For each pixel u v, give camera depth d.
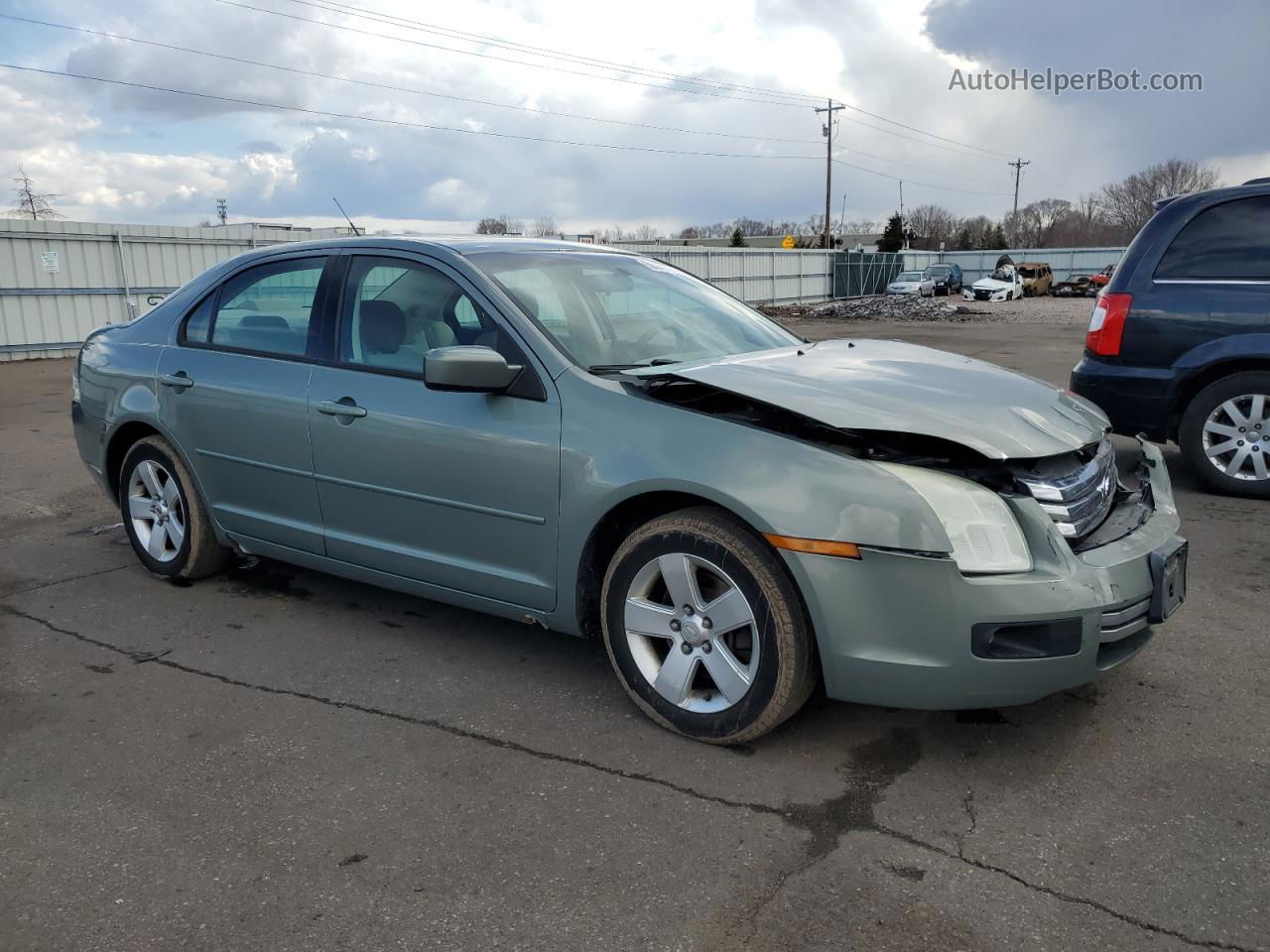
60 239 18.97
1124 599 2.79
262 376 4.08
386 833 2.61
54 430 9.57
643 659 3.16
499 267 3.68
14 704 3.44
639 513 3.23
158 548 4.71
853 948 2.13
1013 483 2.81
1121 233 87.12
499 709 3.34
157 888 2.39
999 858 2.45
